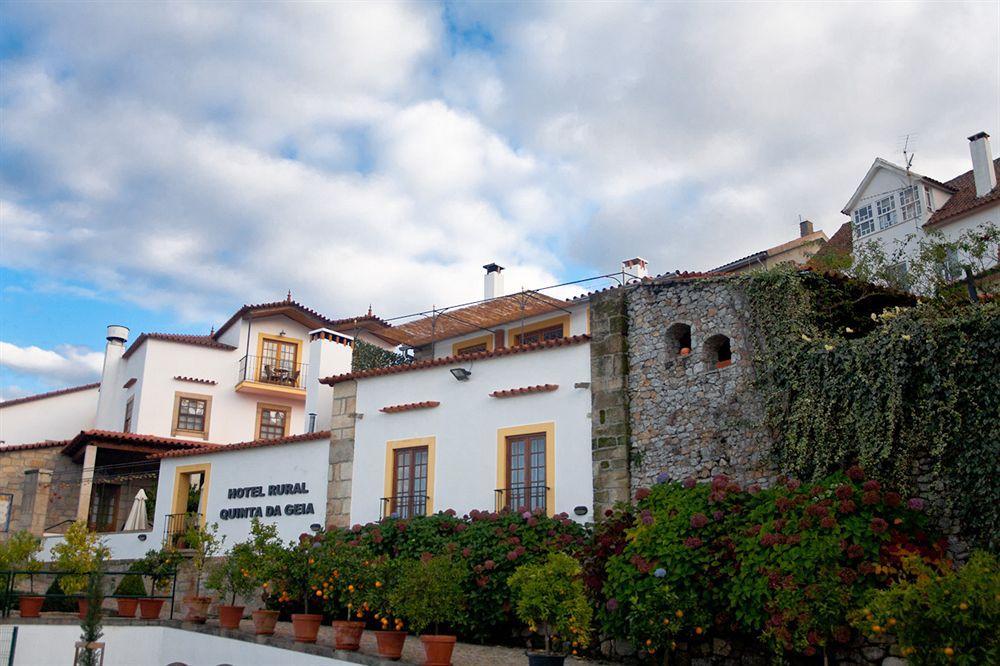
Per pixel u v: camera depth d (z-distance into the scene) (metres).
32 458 26.19
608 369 15.33
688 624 11.00
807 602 9.91
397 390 18.33
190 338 30.86
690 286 14.69
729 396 13.65
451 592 11.53
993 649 8.08
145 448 25.95
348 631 12.12
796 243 24.41
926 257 18.55
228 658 13.75
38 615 15.95
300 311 32.31
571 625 10.55
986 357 10.61
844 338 12.77
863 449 11.45
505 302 22.16
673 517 12.06
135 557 21.78
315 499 18.94
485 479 16.34
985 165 26.03
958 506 10.49
